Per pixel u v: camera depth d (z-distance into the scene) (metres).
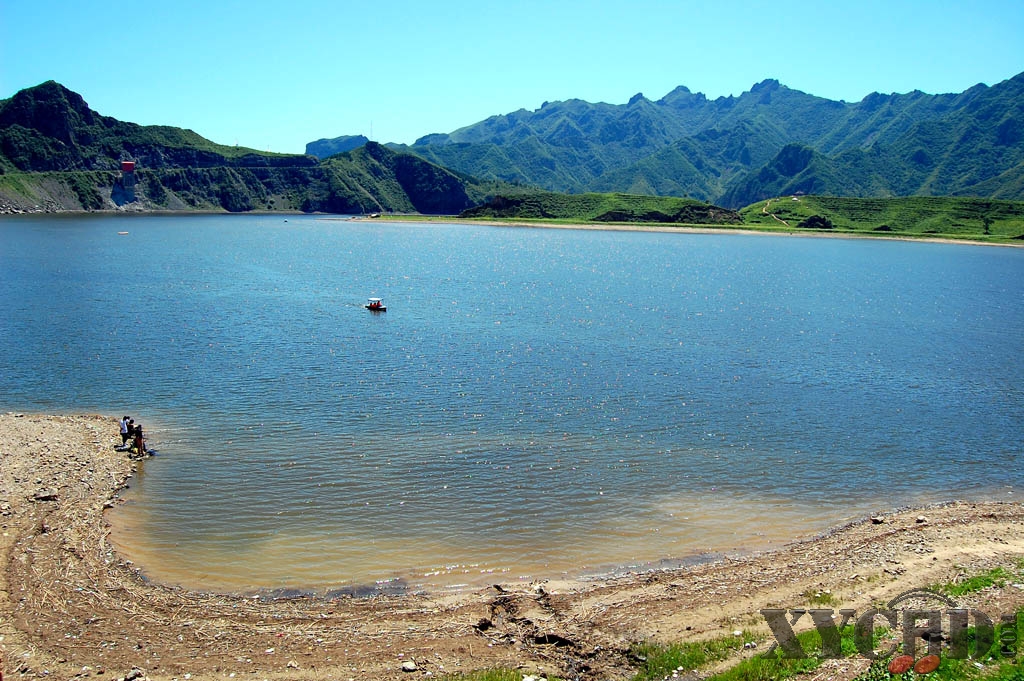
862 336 84.94
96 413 50.03
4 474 37.41
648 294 115.94
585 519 35.50
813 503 38.34
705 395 57.91
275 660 23.08
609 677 21.81
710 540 33.56
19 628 24.73
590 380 61.53
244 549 31.61
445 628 25.27
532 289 119.06
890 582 27.42
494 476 40.53
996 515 35.97
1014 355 76.38
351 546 32.09
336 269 144.25
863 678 19.61
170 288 110.75
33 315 84.69
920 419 53.38
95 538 31.73
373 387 57.88
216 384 57.88
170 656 23.28
